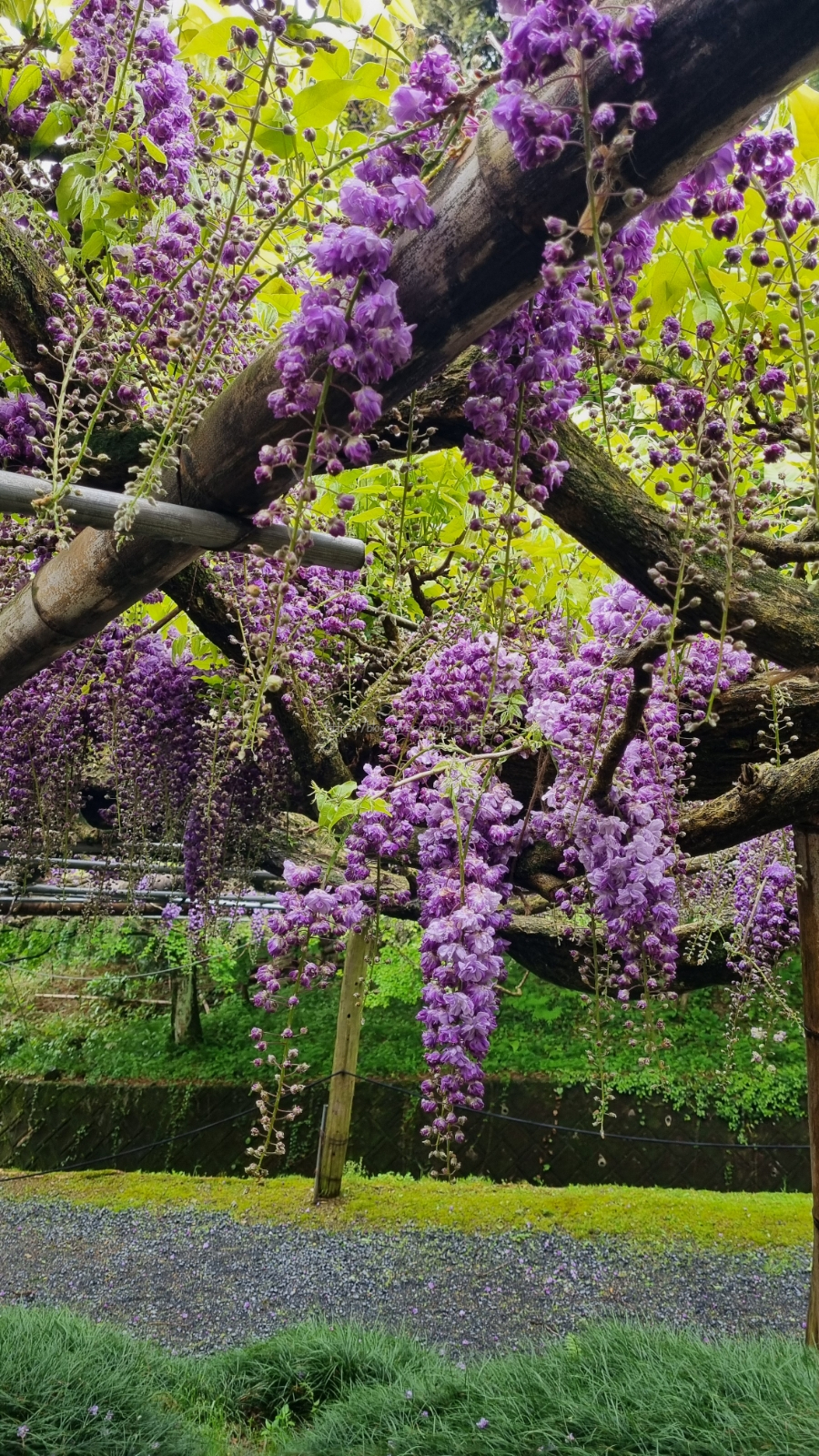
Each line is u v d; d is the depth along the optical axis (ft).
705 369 3.66
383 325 2.14
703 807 6.32
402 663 6.63
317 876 4.85
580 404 4.85
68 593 3.82
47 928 27.37
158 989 37.76
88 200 3.88
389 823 5.41
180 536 3.03
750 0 1.77
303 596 5.80
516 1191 26.23
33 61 4.51
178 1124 32.40
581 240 2.36
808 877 7.06
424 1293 19.86
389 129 2.44
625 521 4.13
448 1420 10.31
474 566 5.38
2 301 3.89
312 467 2.41
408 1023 34.99
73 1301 19.71
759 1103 29.27
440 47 2.33
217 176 3.73
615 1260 21.35
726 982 9.27
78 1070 34.58
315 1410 12.74
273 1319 18.89
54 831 7.58
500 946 5.00
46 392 4.07
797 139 4.31
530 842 6.15
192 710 7.36
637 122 1.90
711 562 4.09
